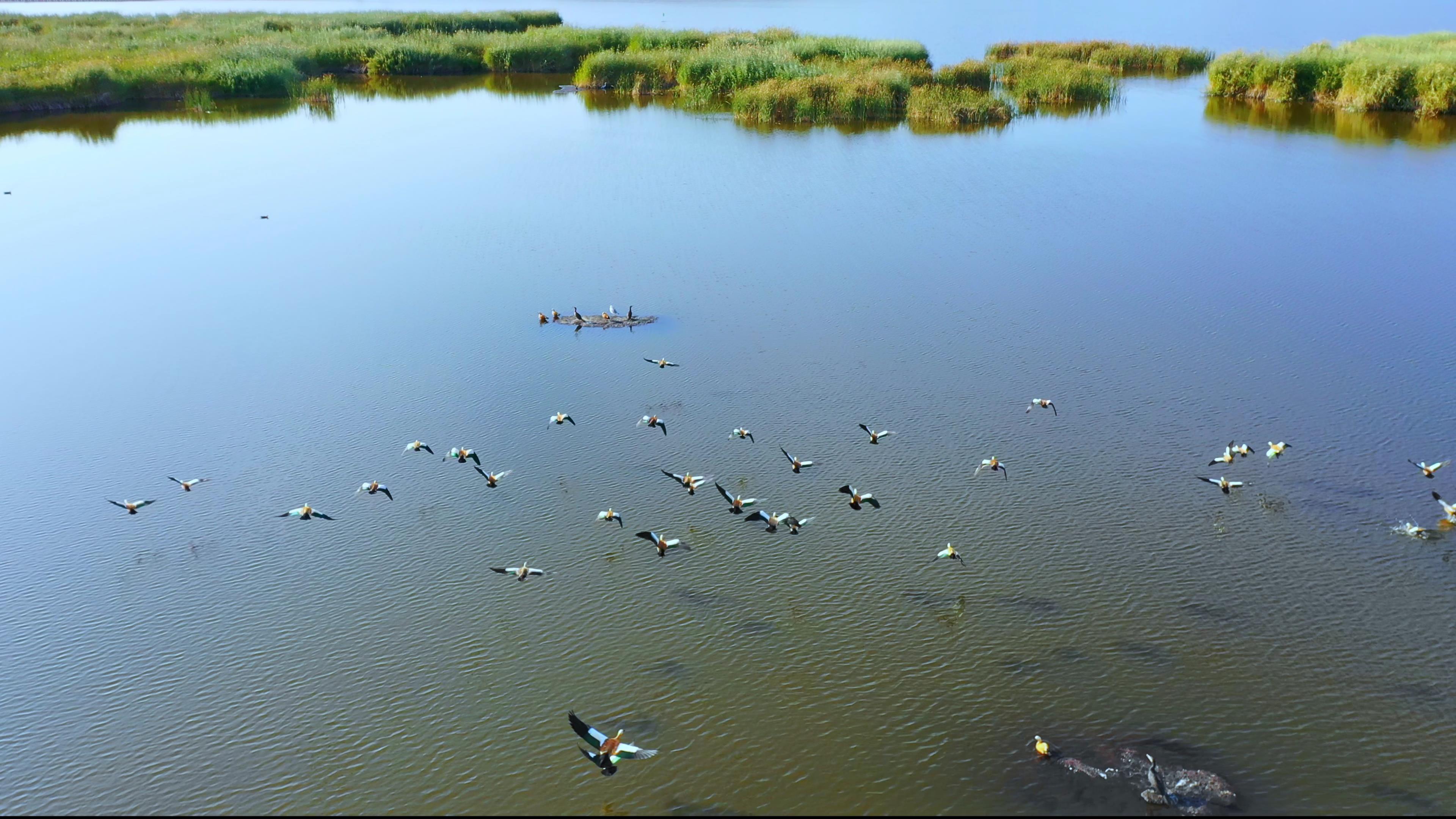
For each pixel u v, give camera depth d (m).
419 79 136.50
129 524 41.03
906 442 45.34
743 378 51.44
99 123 107.75
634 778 29.61
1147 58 138.25
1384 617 34.47
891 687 32.41
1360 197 78.06
